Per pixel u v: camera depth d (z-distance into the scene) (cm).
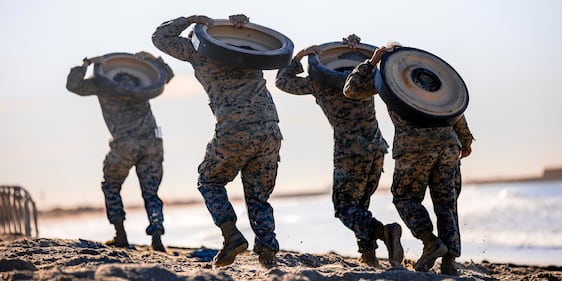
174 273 1950
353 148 2622
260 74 2422
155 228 3447
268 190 2439
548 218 6662
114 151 3438
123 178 3509
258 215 2417
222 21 2495
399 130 2383
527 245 4922
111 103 3431
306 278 1962
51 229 8488
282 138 2430
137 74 3528
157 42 2478
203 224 8388
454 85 2356
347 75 2578
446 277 2167
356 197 2641
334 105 2634
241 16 2516
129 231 7625
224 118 2359
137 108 3462
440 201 2416
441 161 2359
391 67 2320
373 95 2453
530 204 8244
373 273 2150
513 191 10925
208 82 2417
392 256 2423
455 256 2408
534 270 3247
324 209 10044
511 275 3066
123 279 1870
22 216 4497
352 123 2630
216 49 2328
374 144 2638
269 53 2358
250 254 3266
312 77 2662
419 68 2353
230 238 2345
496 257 4325
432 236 2364
